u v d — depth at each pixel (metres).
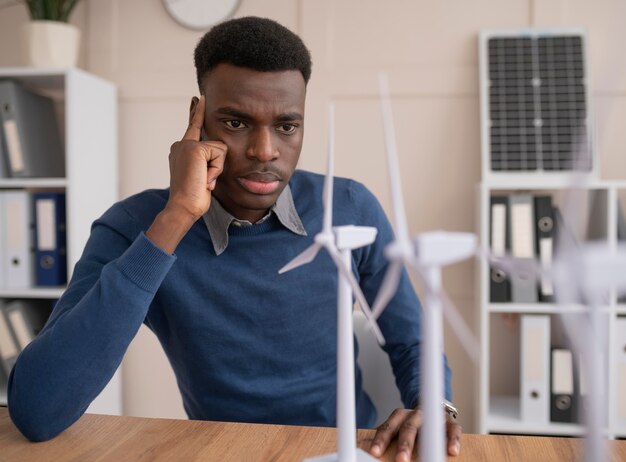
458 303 2.11
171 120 2.25
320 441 0.76
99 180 2.11
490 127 2.01
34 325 2.09
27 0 2.11
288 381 1.08
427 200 2.14
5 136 2.02
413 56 2.13
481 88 2.04
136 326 0.83
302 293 1.08
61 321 0.83
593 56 2.06
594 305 0.37
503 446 0.76
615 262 0.36
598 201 1.84
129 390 2.26
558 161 1.97
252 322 1.07
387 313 1.15
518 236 1.85
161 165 2.26
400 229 0.42
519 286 1.87
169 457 0.72
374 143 2.15
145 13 2.25
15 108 2.01
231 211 1.07
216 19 2.20
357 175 2.16
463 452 0.74
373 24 2.14
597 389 0.38
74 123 1.95
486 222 1.86
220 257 1.07
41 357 0.80
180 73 2.23
